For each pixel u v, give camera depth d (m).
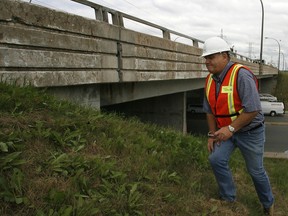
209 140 4.42
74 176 3.42
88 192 3.34
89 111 5.57
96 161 3.86
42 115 4.41
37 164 3.42
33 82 5.35
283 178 7.06
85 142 4.33
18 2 5.00
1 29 4.74
